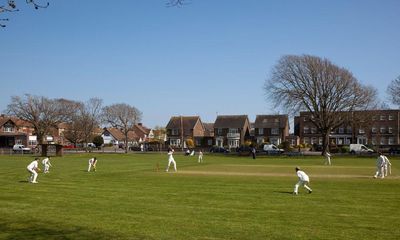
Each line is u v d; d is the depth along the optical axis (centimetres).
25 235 1292
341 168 4141
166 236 1275
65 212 1655
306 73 7150
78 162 5266
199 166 4491
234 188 2400
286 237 1254
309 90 7156
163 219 1516
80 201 1925
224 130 11888
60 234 1303
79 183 2698
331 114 7138
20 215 1599
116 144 13550
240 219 1512
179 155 7750
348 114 7319
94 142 11362
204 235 1285
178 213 1627
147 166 4478
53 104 9981
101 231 1338
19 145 9562
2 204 1852
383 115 10962
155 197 2044
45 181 2834
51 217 1558
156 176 3209
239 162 5384
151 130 16288
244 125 11869
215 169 4000
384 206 1775
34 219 1523
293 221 1475
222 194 2144
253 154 6531
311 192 2206
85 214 1612
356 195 2100
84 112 10769
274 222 1460
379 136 10975
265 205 1803
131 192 2231
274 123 11769
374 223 1439
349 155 7194
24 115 9538
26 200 1962
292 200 1941
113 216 1572
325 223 1441
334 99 7125
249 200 1942
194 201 1914
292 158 6562
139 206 1783
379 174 3197
